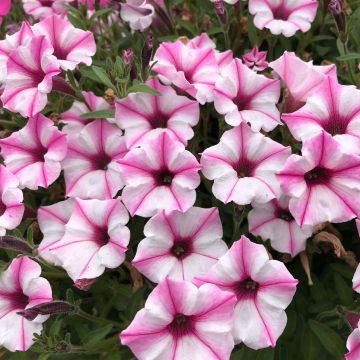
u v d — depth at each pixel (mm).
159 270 299
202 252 307
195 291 267
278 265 277
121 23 487
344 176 292
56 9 465
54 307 303
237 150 314
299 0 392
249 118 332
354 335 276
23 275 310
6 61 365
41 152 355
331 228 355
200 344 274
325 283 370
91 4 466
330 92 313
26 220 371
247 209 363
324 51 435
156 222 297
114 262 304
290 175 287
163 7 442
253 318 281
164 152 308
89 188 339
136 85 333
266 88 340
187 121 337
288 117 309
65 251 309
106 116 338
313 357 345
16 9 513
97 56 451
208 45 395
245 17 444
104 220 314
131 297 342
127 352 348
